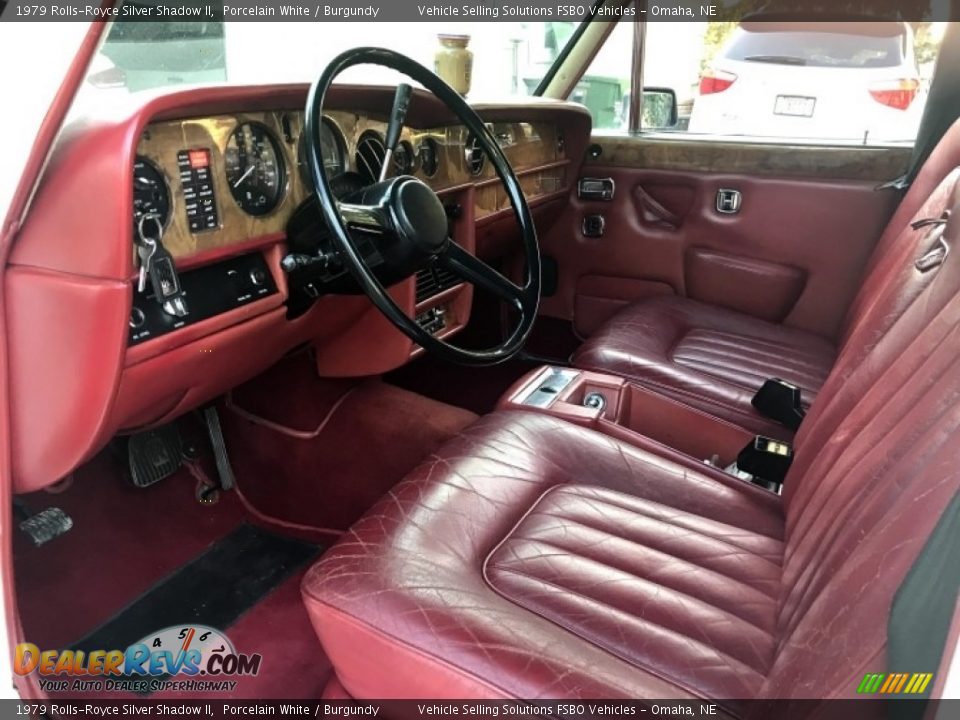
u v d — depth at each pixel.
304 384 1.68
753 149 2.09
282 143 1.23
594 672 0.82
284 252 1.27
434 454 1.28
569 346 2.47
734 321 2.04
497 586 1.02
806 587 0.91
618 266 2.33
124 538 1.58
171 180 1.07
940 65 1.74
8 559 1.03
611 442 1.37
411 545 1.03
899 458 0.78
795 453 1.28
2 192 0.91
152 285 1.04
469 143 1.69
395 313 1.12
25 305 0.97
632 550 1.11
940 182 1.46
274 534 1.68
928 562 0.56
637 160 2.24
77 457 1.07
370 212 1.11
